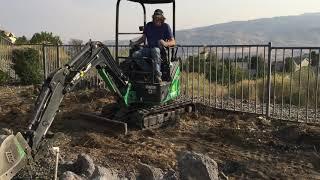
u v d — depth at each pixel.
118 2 11.05
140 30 11.11
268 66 10.99
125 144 8.92
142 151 8.42
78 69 8.30
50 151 7.00
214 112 11.70
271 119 10.81
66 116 11.34
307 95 10.74
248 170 7.61
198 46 12.63
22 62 19.38
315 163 8.06
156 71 10.19
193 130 10.16
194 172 6.00
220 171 7.58
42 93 7.04
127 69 10.49
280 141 9.23
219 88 14.31
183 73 13.79
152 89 10.22
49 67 18.62
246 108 11.99
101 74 9.49
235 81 12.72
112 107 10.88
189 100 12.04
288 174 7.43
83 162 6.59
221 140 9.38
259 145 8.99
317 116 11.07
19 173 6.44
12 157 5.62
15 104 13.45
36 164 6.62
